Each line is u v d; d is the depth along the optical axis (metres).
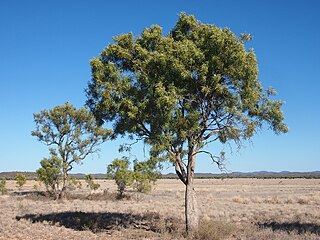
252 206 37.50
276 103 19.33
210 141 19.03
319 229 19.91
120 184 48.09
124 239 18.78
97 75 18.28
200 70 17.28
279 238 17.16
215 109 19.16
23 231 20.67
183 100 18.55
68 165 46.53
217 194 62.94
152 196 55.69
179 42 17.66
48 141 45.72
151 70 17.95
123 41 19.28
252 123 18.80
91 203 40.53
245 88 17.95
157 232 20.45
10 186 95.44
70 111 45.00
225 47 17.31
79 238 18.94
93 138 46.12
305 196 49.75
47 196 47.69
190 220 18.39
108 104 17.86
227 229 19.47
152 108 17.94
